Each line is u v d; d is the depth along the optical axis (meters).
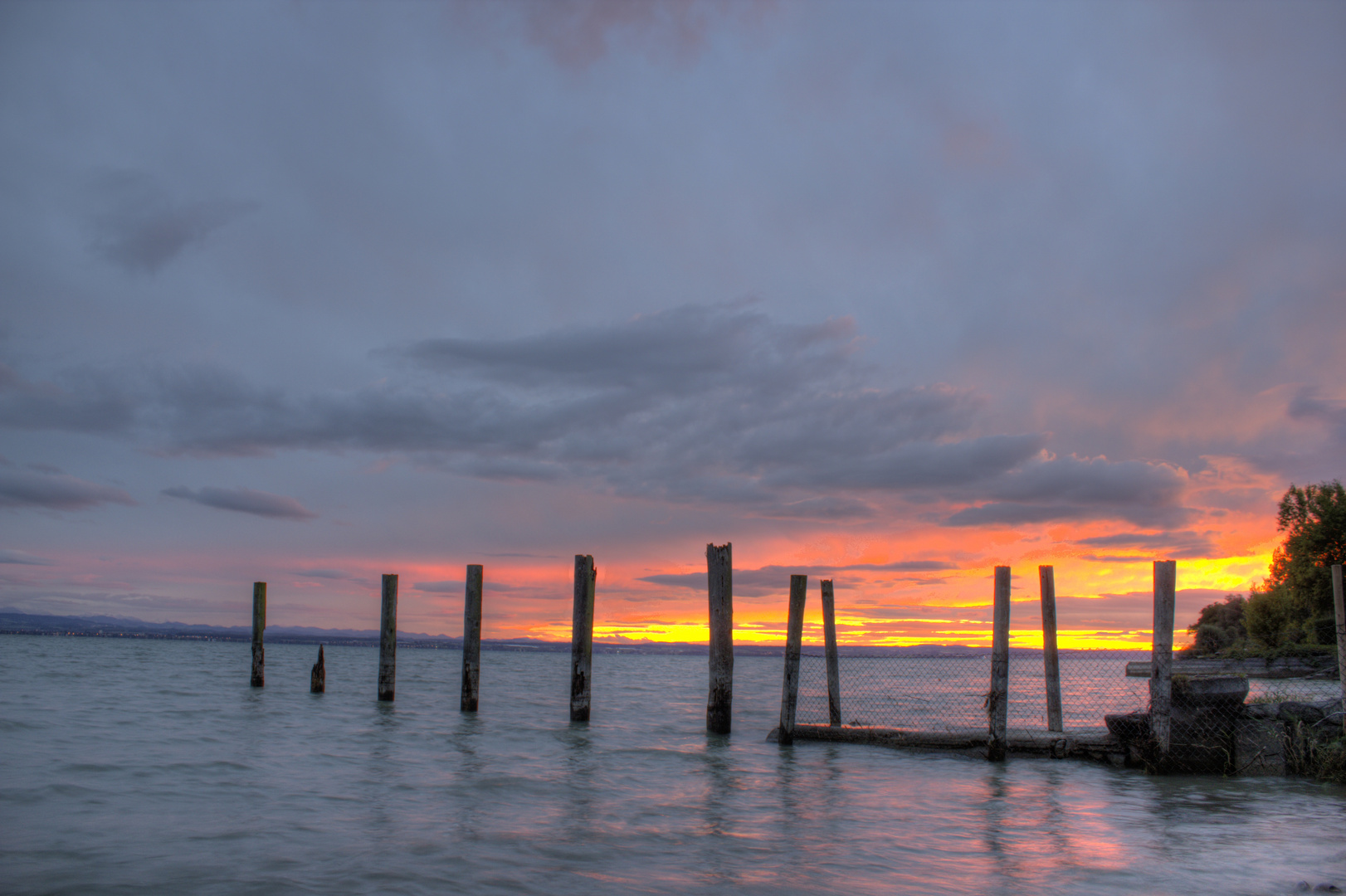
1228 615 75.88
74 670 53.88
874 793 14.86
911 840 11.31
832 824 12.28
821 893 8.78
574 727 23.41
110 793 13.28
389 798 13.47
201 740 19.67
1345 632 16.80
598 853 10.32
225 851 9.93
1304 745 16.59
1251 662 43.97
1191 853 10.62
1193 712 17.16
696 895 8.64
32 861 9.35
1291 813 13.30
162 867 9.22
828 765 17.88
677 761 18.27
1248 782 16.06
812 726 21.06
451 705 31.59
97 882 8.62
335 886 8.65
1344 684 16.73
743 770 17.23
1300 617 53.09
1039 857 10.39
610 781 15.71
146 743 19.00
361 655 137.00
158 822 11.39
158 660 76.00
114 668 57.97
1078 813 13.23
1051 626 19.47
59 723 22.22
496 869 9.44
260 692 34.59
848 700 38.22
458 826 11.55
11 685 37.72
